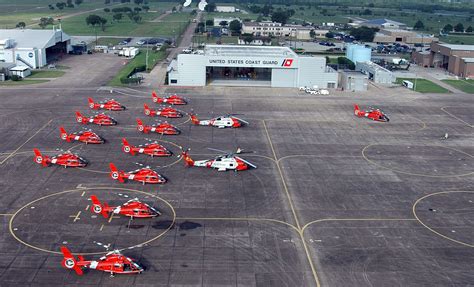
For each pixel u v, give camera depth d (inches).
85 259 2145.7
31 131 3853.3
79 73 6304.1
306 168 3250.5
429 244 2353.6
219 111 4621.1
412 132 4165.8
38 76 6043.3
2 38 6948.8
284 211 2632.9
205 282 2021.4
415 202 2790.4
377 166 3331.7
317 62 5762.8
